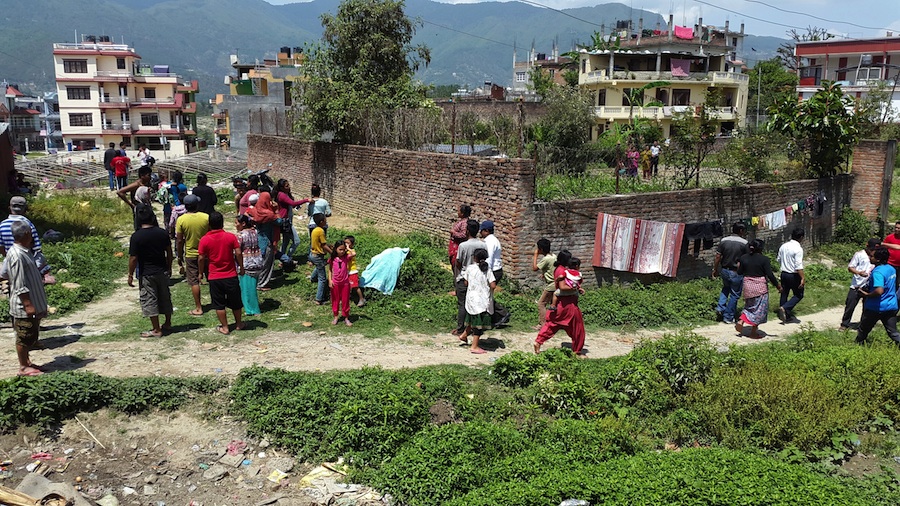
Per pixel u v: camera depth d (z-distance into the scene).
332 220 20.30
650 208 15.77
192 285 11.32
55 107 89.38
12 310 8.20
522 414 8.50
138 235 9.88
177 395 8.21
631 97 50.66
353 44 23.61
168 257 10.34
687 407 8.94
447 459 7.04
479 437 7.41
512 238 14.11
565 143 32.72
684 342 9.84
